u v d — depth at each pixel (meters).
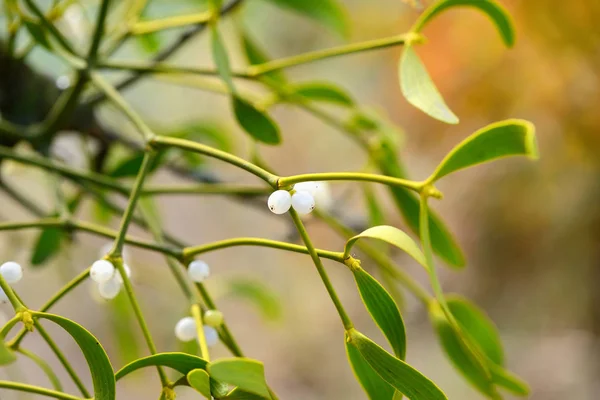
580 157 1.89
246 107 0.96
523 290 2.33
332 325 3.55
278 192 0.84
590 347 2.37
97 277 0.86
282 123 3.38
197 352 1.05
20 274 0.87
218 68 0.96
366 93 2.85
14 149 1.07
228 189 1.04
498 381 0.96
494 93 1.87
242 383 0.81
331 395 3.50
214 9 0.98
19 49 1.30
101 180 1.01
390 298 0.84
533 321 2.45
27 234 1.50
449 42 1.89
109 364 0.83
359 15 2.32
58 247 1.08
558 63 1.76
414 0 0.93
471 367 0.97
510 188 2.15
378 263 1.01
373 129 1.08
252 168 0.85
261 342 3.61
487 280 2.38
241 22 1.18
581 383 2.47
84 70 0.99
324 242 2.90
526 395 0.96
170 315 1.90
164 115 2.80
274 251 3.51
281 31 2.99
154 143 0.90
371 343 0.83
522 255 2.24
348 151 3.29
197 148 0.88
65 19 1.17
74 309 2.43
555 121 1.88
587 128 1.81
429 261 0.85
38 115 1.09
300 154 3.32
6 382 0.84
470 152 0.84
